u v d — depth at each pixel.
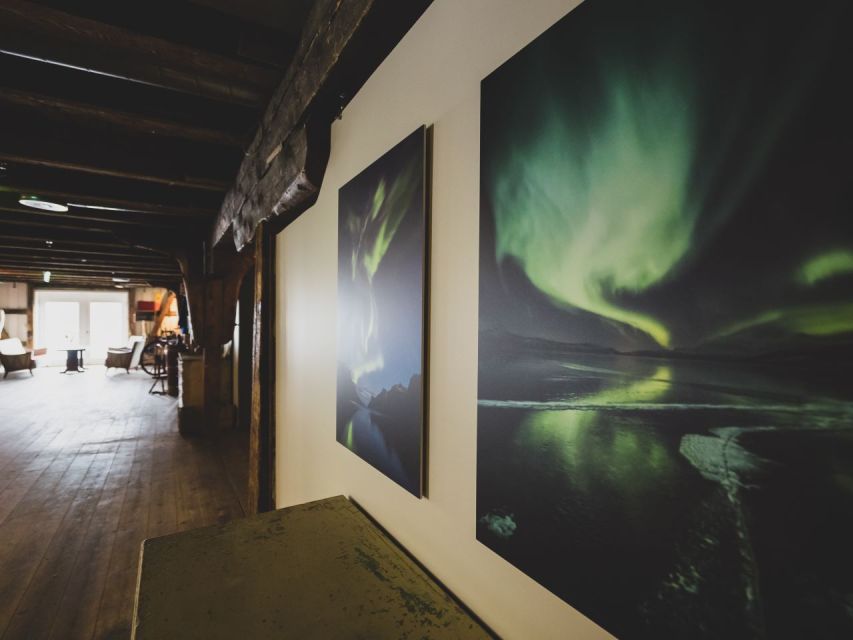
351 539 1.28
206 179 3.06
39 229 4.84
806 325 0.43
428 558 1.12
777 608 0.46
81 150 2.63
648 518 0.59
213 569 1.11
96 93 2.15
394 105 1.28
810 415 0.43
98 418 6.00
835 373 0.42
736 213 0.49
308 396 2.14
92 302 13.30
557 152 0.72
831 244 0.42
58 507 3.21
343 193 1.63
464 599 0.99
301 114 1.75
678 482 0.55
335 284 1.78
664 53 0.57
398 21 1.21
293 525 1.37
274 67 1.89
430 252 1.10
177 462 4.25
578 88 0.69
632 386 0.61
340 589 1.03
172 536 1.28
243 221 2.83
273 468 2.69
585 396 0.68
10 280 11.09
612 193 0.63
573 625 0.72
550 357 0.74
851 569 0.41
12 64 1.99
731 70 0.50
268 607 0.96
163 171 2.91
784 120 0.45
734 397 0.50
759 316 0.47
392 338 1.25
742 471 0.49
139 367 12.19
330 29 1.43
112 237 5.21
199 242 5.14
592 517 0.67
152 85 2.12
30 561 2.51
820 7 0.42
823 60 0.42
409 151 1.16
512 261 0.82
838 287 0.41
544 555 0.75
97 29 1.56
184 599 0.99
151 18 1.59
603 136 0.65
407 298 1.16
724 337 0.50
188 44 1.68
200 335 5.13
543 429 0.75
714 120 0.51
